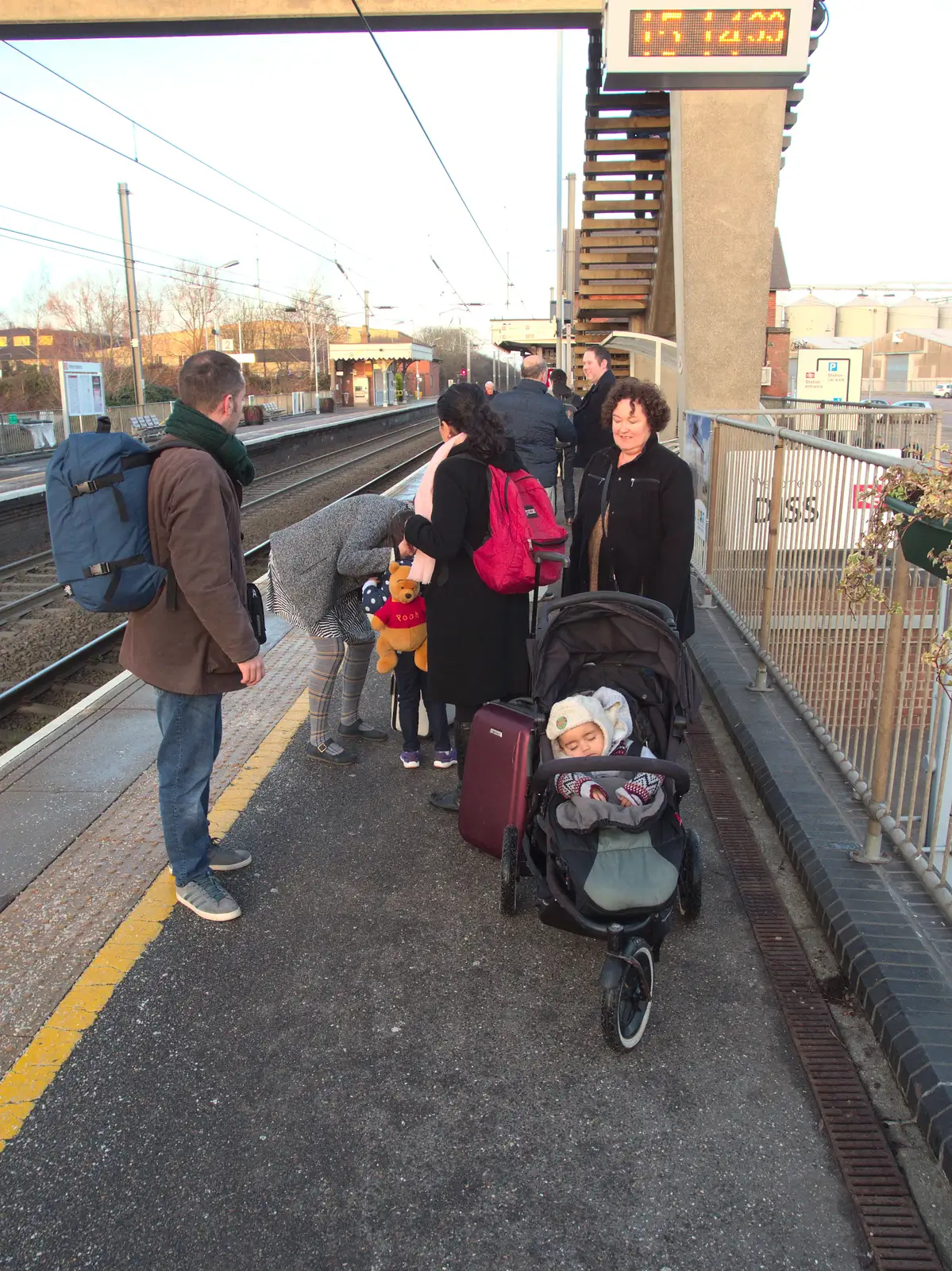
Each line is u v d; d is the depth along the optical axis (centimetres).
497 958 351
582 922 295
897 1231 237
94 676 799
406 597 465
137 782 478
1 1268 228
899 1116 274
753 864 415
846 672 449
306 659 684
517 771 370
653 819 310
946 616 340
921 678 361
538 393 762
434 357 11275
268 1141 267
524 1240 237
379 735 547
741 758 523
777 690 593
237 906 371
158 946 354
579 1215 243
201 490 324
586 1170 257
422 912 379
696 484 883
